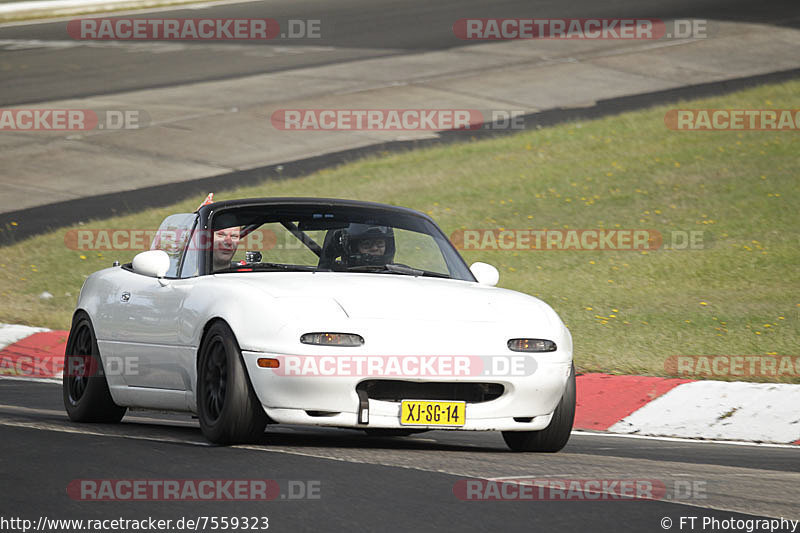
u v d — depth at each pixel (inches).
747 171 2920.8
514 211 2790.4
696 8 5743.1
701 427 1253.7
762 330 1716.3
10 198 3110.2
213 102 4222.4
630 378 1441.9
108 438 964.0
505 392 932.0
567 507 717.3
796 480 863.7
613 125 3565.5
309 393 890.1
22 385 1530.5
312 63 4904.0
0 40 5940.0
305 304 925.8
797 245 2331.4
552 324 987.9
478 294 1008.2
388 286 988.6
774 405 1289.4
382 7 6397.6
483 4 6304.1
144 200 3038.9
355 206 1137.4
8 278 2415.1
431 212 2805.1
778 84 3954.2
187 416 1325.0
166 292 1052.5
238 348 917.8
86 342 1180.5
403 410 905.5
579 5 6072.8
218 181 3208.7
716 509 729.0
